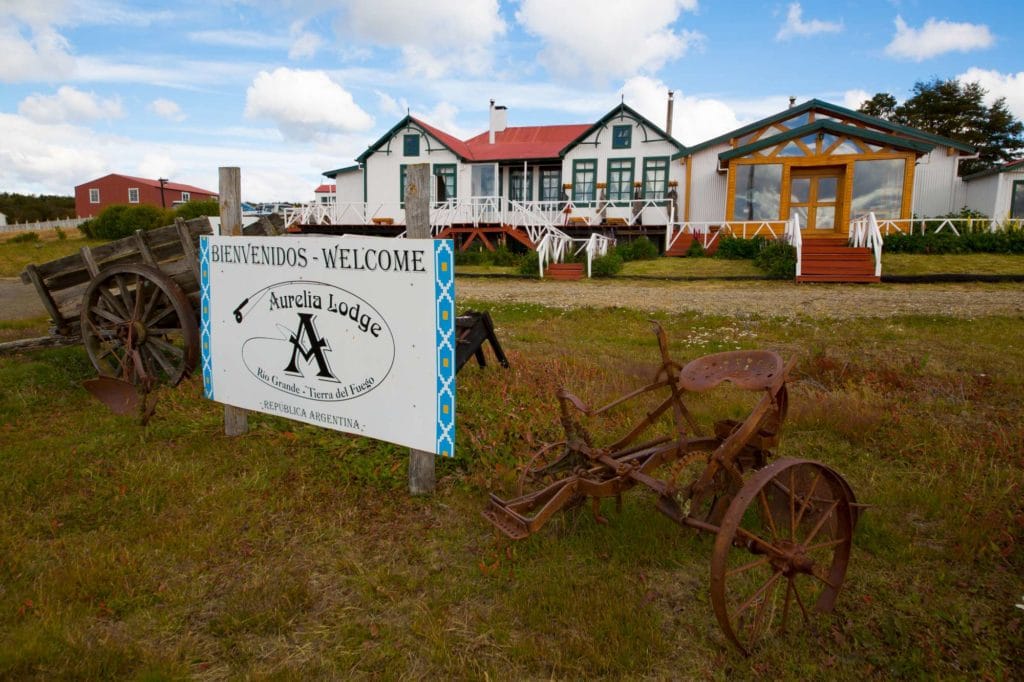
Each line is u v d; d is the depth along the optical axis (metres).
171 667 2.97
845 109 23.62
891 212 22.98
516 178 30.16
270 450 5.49
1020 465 5.01
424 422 4.44
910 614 3.38
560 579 3.65
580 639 3.16
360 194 32.12
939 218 23.05
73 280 7.96
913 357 8.77
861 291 15.46
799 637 3.22
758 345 10.18
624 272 20.17
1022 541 3.99
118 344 7.60
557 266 20.02
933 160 24.89
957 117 48.06
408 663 3.05
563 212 26.36
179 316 7.12
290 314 5.08
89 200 75.81
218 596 3.58
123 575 3.68
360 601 3.52
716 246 23.05
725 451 3.40
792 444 5.66
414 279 4.34
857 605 3.46
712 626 3.31
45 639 3.13
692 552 3.95
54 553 3.96
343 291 4.72
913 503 4.53
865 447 5.58
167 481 4.89
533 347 10.23
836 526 3.66
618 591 3.54
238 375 5.56
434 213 25.44
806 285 16.88
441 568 3.83
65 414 6.61
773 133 24.97
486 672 2.94
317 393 5.02
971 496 4.43
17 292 17.34
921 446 5.45
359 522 4.37
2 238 51.81
